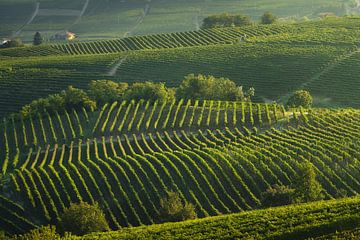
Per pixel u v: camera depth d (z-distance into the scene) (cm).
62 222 6812
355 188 7612
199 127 10094
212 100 11631
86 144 9919
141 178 8188
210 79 12025
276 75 13625
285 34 16525
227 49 15388
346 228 5797
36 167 9056
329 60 13812
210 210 7381
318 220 5925
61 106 11356
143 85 11812
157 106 11181
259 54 14688
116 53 16350
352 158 8169
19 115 11388
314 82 13112
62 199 7862
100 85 11875
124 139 9975
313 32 16262
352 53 14125
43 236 6062
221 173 8062
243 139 9288
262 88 13225
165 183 8006
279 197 7012
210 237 5847
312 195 6956
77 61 15550
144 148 9419
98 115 11006
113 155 9269
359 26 16512
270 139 9131
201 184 7906
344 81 12962
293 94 11875
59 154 9594
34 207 7731
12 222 7481
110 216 7394
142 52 16038
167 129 10156
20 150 10044
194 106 10919
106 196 7888
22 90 14075
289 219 6028
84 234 6588
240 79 13700
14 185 8212
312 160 8200
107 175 8350
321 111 10419
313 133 9275
